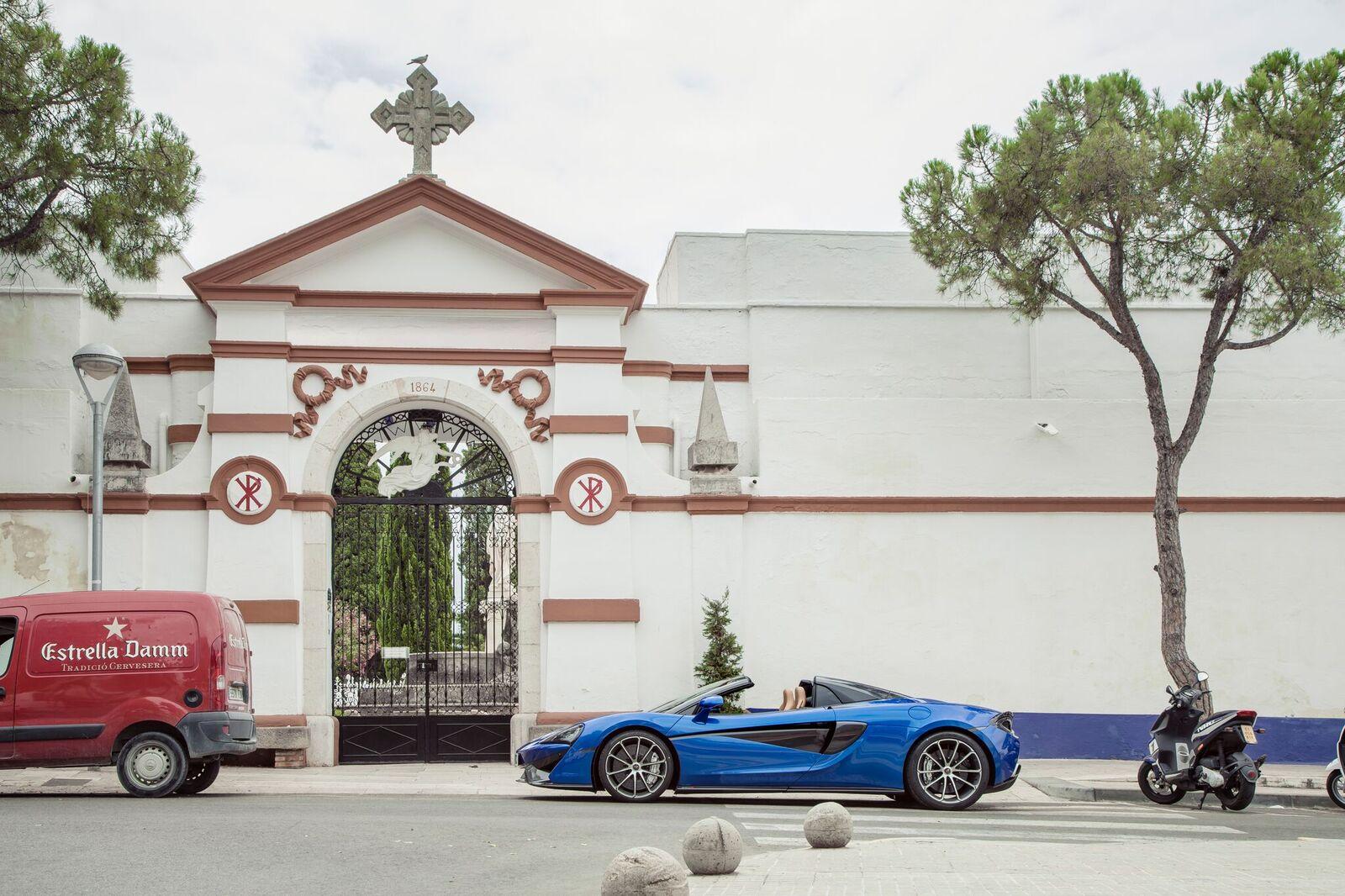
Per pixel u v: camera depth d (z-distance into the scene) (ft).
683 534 62.44
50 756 42.52
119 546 59.21
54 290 63.72
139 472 60.13
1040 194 59.26
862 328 69.51
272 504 59.93
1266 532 65.36
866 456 63.93
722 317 69.41
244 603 59.11
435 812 39.37
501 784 50.78
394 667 61.72
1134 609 64.18
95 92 57.88
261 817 36.68
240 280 61.57
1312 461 65.92
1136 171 55.72
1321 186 56.24
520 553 61.52
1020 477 64.44
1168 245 59.41
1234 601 64.75
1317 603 65.00
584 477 61.72
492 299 62.69
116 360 51.93
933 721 43.47
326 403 61.11
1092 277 60.23
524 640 60.95
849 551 63.21
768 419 63.72
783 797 47.42
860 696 44.88
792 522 63.16
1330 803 49.78
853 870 28.27
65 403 60.13
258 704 58.70
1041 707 63.31
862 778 43.11
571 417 62.03
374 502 62.03
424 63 65.46
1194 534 65.16
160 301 65.41
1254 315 61.72
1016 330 70.33
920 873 27.76
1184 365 70.33
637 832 34.86
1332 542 65.51
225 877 27.40
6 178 57.21
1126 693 63.57
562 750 43.62
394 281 63.10
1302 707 64.28
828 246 72.74
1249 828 39.81
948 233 61.57
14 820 35.40
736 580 62.28
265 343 60.90
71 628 43.21
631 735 43.47
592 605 60.85
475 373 62.23
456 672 61.72
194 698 43.42
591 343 62.95
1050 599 63.93
